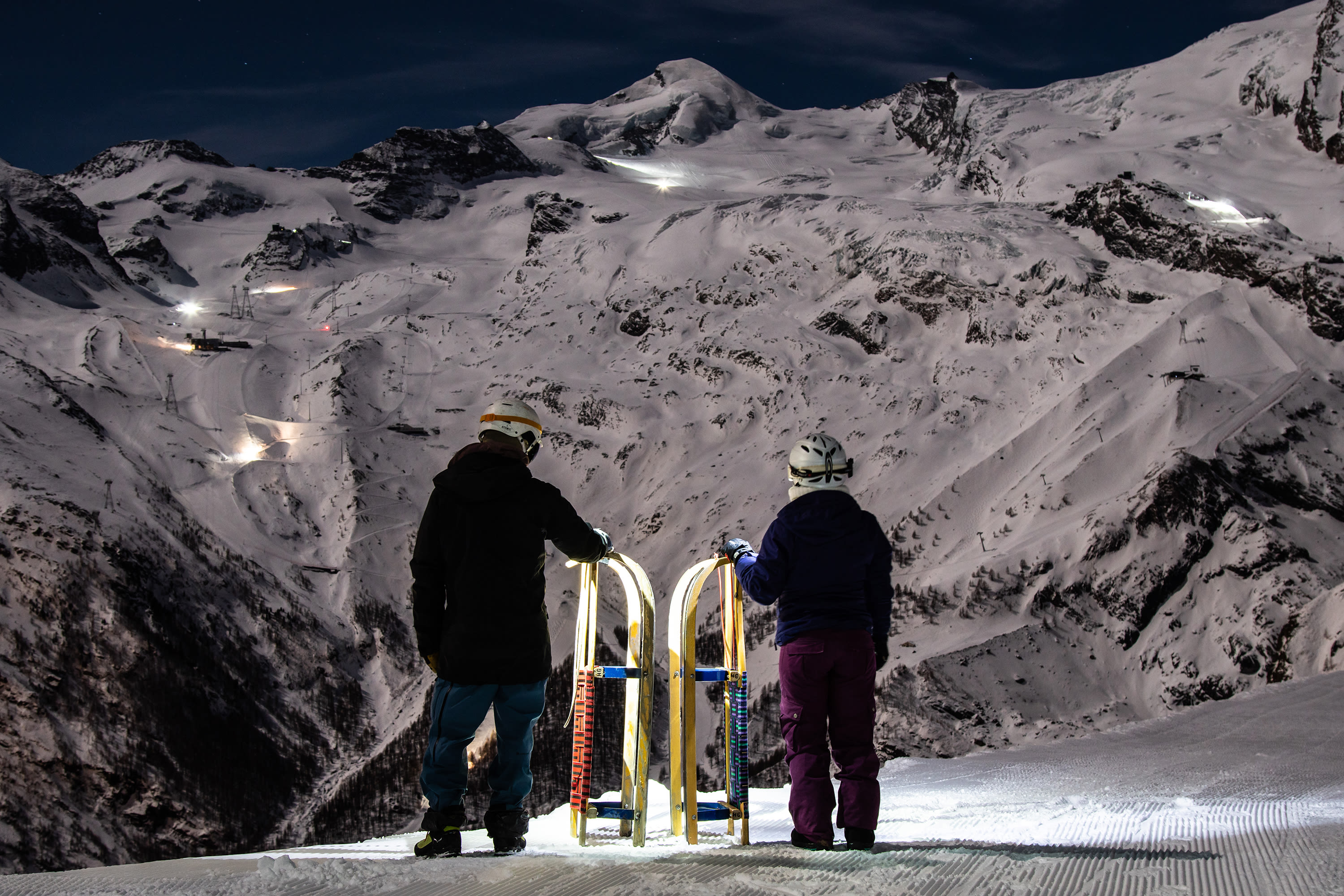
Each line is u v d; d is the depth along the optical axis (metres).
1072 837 4.66
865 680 4.76
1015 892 3.00
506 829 4.88
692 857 3.90
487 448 5.02
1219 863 3.41
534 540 4.96
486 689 4.88
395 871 3.50
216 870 3.83
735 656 5.40
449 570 4.94
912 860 3.67
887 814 6.31
